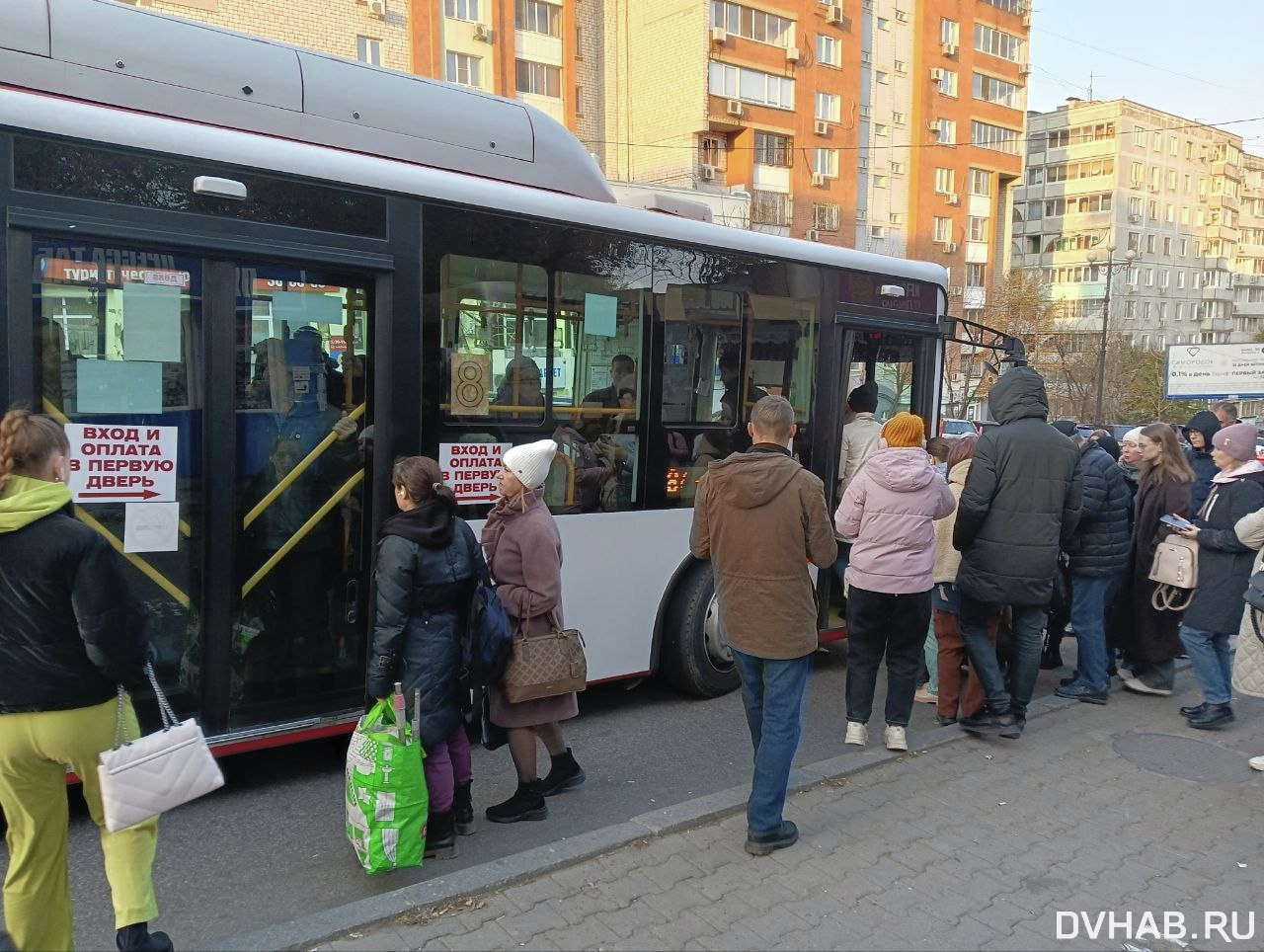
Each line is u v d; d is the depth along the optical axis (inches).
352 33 1072.2
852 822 163.3
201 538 157.6
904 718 195.2
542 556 154.3
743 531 147.9
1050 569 198.7
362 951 118.2
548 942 122.2
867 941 126.3
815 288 256.5
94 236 144.1
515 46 1235.9
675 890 137.5
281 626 166.7
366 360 174.2
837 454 266.8
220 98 178.1
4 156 137.5
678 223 223.1
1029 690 209.6
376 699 138.7
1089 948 127.3
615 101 1469.0
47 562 98.8
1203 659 219.3
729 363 237.1
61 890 109.3
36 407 140.9
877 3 1646.2
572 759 178.1
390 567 136.3
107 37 167.2
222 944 117.0
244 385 161.2
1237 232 3452.3
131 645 103.6
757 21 1433.3
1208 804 176.9
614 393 213.5
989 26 1824.6
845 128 1558.8
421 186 178.5
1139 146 3034.0
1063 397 2033.7
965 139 1801.2
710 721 224.8
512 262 192.5
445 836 148.8
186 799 105.9
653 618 226.1
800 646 146.9
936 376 297.7
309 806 170.7
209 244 154.7
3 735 102.0
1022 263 3181.6
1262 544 189.6
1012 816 168.4
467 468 187.2
